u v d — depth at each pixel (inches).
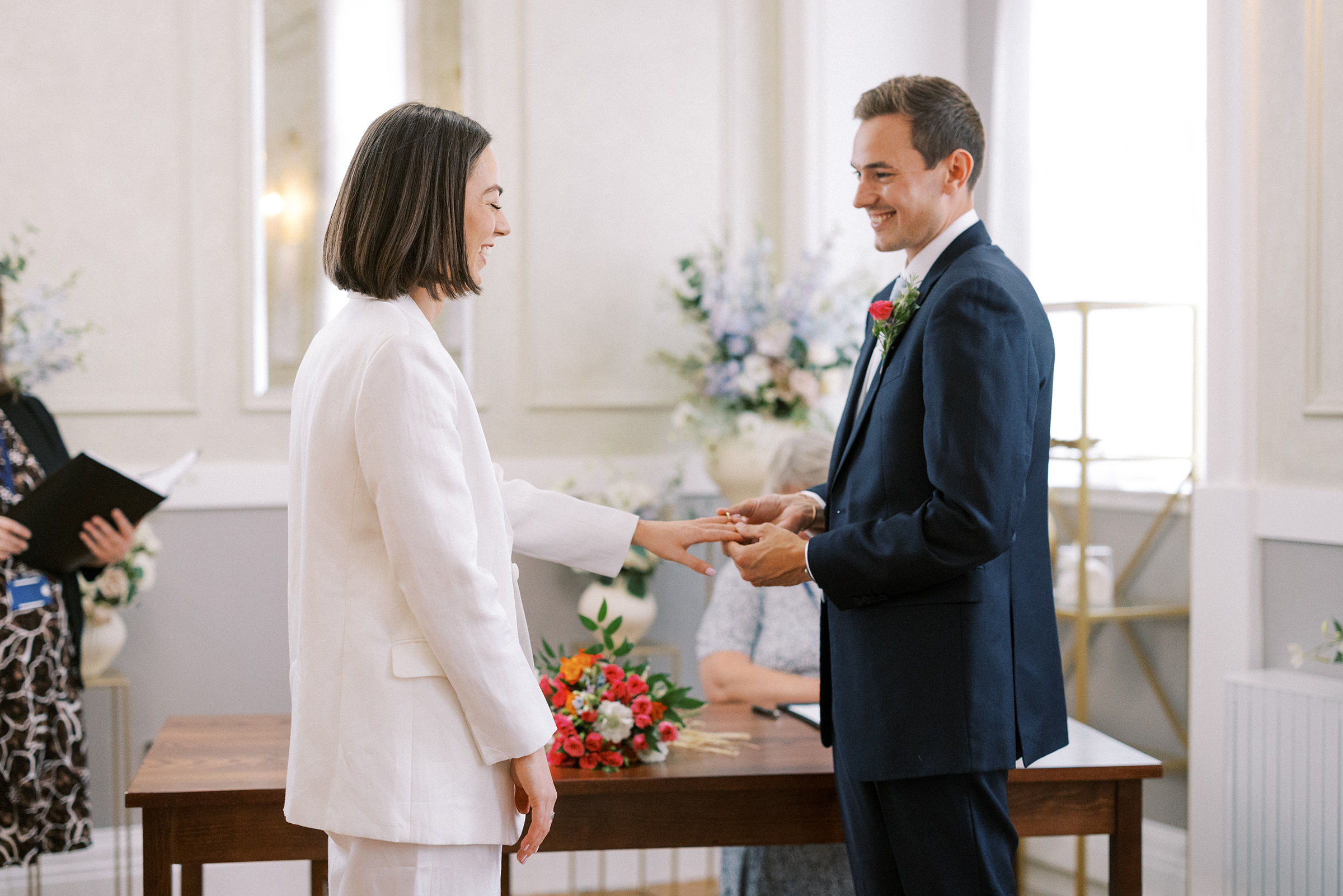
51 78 146.5
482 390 163.5
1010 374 66.2
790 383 155.5
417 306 59.7
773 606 115.4
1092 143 153.5
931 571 66.0
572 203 167.3
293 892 149.5
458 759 55.7
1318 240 118.3
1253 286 124.3
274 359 155.3
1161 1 144.1
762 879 100.0
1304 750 110.0
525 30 164.6
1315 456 118.7
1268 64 122.6
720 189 174.1
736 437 155.3
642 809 80.0
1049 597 73.8
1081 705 133.4
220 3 152.3
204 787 76.7
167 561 150.3
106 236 148.5
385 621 55.9
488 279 163.6
